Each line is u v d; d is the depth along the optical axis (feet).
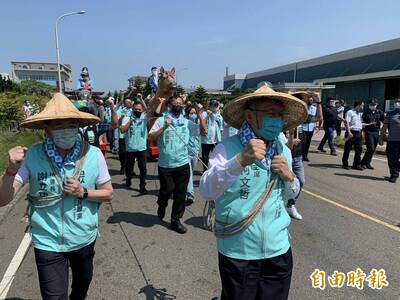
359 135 33.09
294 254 14.17
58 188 7.84
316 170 32.89
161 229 17.03
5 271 12.78
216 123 29.17
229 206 7.06
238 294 7.18
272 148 7.18
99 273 12.58
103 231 16.76
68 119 7.73
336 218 18.80
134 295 11.19
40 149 7.93
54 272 7.93
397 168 28.12
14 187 7.54
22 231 16.76
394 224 17.93
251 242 7.04
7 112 57.82
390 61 117.29
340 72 144.36
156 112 17.26
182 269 12.90
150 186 26.48
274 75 213.46
